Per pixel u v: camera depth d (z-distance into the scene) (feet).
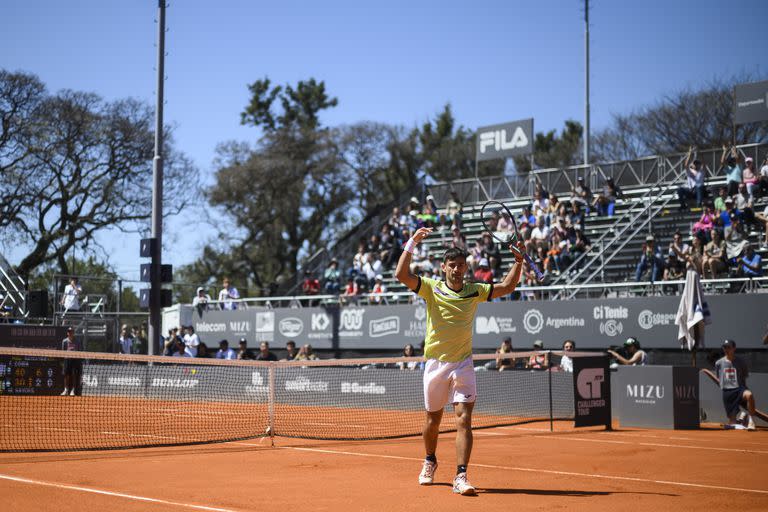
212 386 71.77
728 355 49.83
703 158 91.15
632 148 185.68
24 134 131.03
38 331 73.15
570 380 56.08
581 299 70.38
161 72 80.53
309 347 72.95
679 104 175.63
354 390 66.44
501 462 32.07
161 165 79.97
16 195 129.49
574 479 27.27
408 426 49.73
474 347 76.84
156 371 73.82
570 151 207.72
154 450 36.35
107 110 137.49
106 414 56.24
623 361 57.31
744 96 89.97
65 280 97.25
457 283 24.23
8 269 100.07
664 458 33.47
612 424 53.98
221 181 163.02
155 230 78.69
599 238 88.48
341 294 91.97
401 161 187.62
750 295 62.49
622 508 21.71
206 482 26.30
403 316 80.38
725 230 70.95
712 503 22.68
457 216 100.12
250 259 165.78
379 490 24.63
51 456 33.60
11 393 70.59
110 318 91.25
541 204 92.12
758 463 31.96
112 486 25.31
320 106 206.90
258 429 46.60
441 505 22.07
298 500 22.89
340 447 37.88
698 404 50.21
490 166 212.84
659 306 66.18
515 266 24.82
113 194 135.13
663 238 82.94
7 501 22.04
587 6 123.65
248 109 205.16
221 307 97.25
